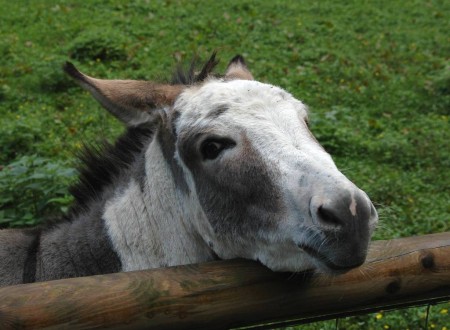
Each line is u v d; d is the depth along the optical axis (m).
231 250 3.25
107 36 12.57
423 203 8.03
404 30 15.30
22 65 11.65
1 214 6.46
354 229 2.67
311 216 2.76
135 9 14.96
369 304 3.22
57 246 3.80
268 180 2.97
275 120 3.12
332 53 13.26
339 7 16.34
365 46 14.07
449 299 3.51
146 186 3.67
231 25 14.20
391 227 7.12
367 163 9.24
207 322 2.91
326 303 3.12
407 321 5.75
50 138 9.04
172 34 13.54
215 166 3.17
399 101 11.52
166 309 2.78
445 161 9.35
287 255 2.98
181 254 3.58
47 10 14.65
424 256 3.22
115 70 11.73
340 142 9.55
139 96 3.55
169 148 3.51
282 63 12.63
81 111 10.06
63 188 6.68
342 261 2.72
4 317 2.48
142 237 3.65
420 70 13.05
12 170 6.64
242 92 3.27
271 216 2.96
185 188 3.44
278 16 15.25
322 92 11.58
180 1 15.62
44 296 2.56
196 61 3.97
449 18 16.33
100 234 3.73
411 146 9.73
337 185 2.73
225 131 3.12
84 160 3.98
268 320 3.09
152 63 12.01
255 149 3.05
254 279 3.00
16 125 8.94
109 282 2.71
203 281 2.90
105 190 3.89
